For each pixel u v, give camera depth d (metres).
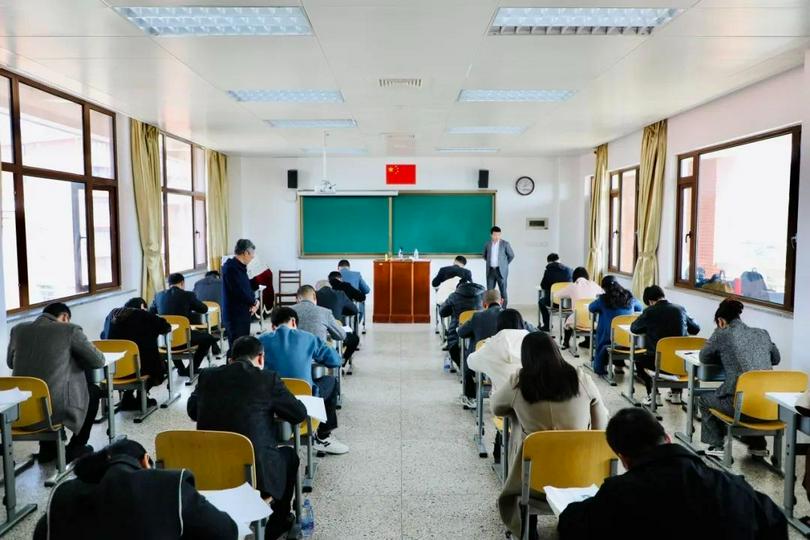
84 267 6.27
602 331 5.80
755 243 5.60
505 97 5.87
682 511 1.44
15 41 3.92
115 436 4.22
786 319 4.87
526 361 2.58
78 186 6.14
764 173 5.46
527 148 9.70
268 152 10.24
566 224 10.93
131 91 5.46
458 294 5.92
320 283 7.60
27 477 3.59
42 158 5.47
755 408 3.41
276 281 11.02
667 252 7.22
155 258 7.45
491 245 8.96
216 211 10.08
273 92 5.78
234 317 5.02
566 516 1.62
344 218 10.96
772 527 1.46
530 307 10.94
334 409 4.03
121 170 6.89
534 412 2.54
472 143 9.05
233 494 2.08
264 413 2.51
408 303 9.05
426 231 11.00
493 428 4.43
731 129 5.69
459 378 5.88
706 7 3.29
